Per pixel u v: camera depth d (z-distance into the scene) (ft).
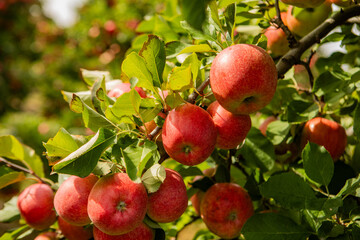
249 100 2.78
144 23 4.01
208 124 2.76
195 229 3.99
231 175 3.52
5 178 3.32
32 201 3.27
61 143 2.84
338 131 3.21
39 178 3.43
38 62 12.09
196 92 2.91
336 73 3.30
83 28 8.81
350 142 3.43
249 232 2.91
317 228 2.82
